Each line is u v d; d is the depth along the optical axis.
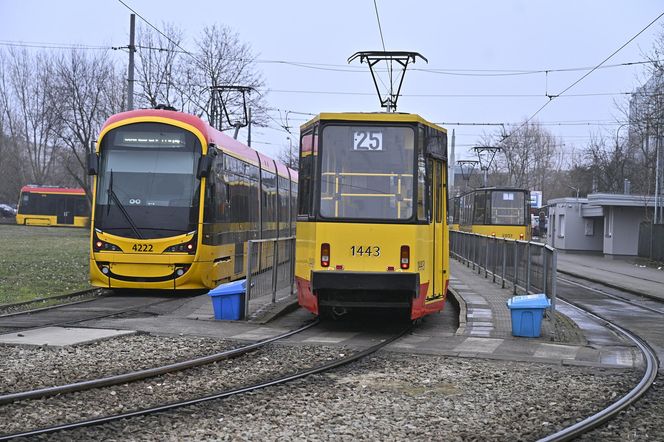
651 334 14.77
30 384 8.74
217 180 19.75
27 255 31.08
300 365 10.51
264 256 16.33
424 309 13.61
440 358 11.24
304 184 14.01
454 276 25.41
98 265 18.58
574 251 54.94
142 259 18.45
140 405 8.06
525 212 38.75
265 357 11.02
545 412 8.13
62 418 7.43
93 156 18.70
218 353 10.96
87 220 65.19
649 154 50.41
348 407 8.18
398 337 13.31
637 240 46.50
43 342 11.45
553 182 94.06
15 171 77.62
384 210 13.17
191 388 8.95
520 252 18.98
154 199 18.72
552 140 91.50
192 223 18.67
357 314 16.45
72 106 49.97
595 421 7.68
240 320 14.77
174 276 18.56
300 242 14.05
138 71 43.69
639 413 8.23
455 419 7.77
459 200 46.34
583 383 9.66
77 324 13.55
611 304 20.73
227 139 21.75
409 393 8.92
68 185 87.31
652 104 37.31
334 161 13.32
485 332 13.84
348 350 11.73
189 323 14.11
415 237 13.06
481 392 9.04
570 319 15.92
